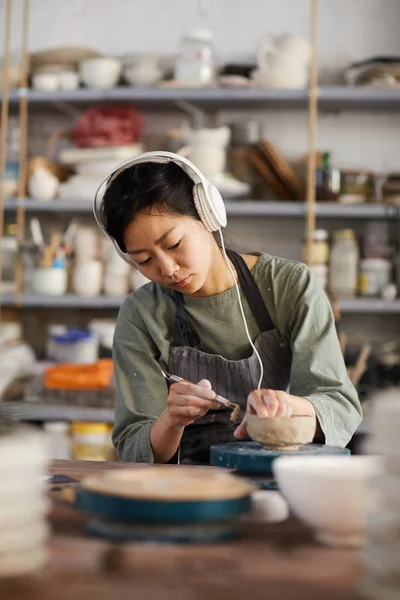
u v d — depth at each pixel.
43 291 4.46
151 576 0.86
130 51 4.83
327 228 4.70
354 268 4.36
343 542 0.98
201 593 0.81
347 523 0.97
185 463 2.02
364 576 0.84
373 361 3.99
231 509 1.02
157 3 4.82
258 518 1.10
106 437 3.69
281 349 1.99
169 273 1.81
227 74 4.53
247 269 1.99
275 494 1.25
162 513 1.00
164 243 1.78
